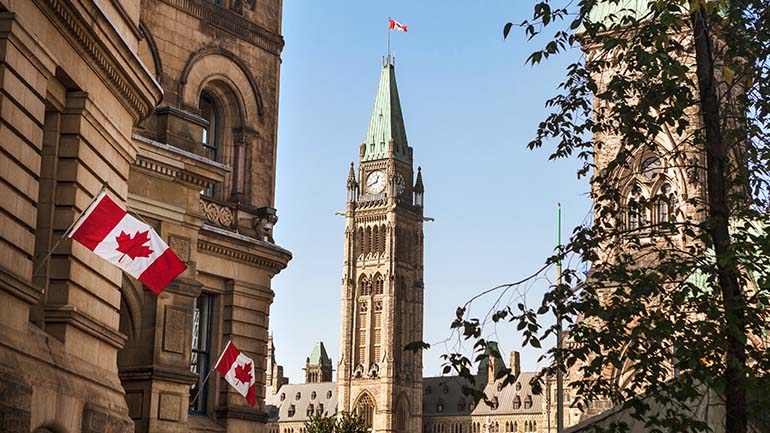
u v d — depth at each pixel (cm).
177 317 4022
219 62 4938
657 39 2669
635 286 2659
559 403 4834
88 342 2870
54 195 2797
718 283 2716
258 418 4838
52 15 2559
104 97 2970
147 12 4578
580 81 2908
